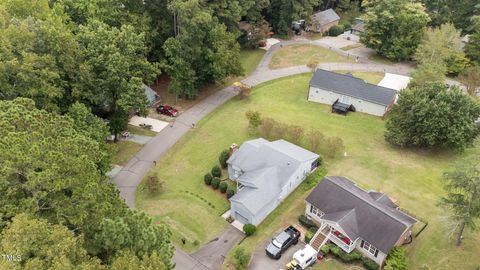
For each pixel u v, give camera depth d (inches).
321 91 2549.2
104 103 1987.0
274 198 1630.2
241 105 2556.6
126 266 880.9
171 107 2464.3
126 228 1000.2
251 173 1734.7
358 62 3193.9
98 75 1929.1
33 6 1951.3
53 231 846.5
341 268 1414.9
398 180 1845.5
